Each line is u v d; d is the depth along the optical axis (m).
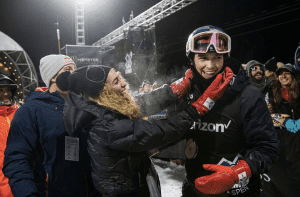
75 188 1.24
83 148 1.28
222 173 1.14
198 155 1.37
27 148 1.16
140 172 1.21
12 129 1.18
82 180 1.26
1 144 1.79
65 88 1.26
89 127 1.12
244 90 1.24
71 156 1.23
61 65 1.41
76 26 10.77
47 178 1.20
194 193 1.43
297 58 2.24
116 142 1.06
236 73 1.29
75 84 1.13
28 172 1.10
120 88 1.16
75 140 1.24
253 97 1.20
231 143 1.29
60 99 1.30
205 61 1.25
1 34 8.77
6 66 8.75
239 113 1.25
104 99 1.12
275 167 2.20
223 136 1.29
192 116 1.13
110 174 1.11
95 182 1.14
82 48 9.57
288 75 2.13
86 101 1.10
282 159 2.17
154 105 1.43
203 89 1.38
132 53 9.03
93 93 1.13
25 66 9.10
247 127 1.24
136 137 1.06
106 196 1.11
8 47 8.64
